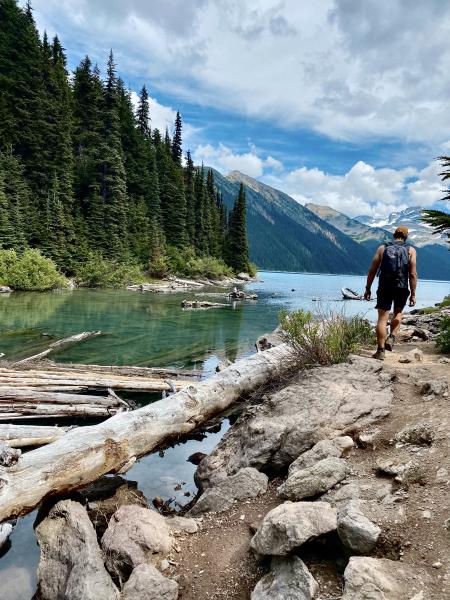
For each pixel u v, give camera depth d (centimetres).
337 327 788
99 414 780
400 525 297
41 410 757
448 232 885
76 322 1944
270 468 500
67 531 399
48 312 2233
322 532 302
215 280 6412
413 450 403
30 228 4200
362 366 637
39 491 421
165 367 1205
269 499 427
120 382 926
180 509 499
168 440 615
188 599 320
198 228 7738
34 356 1217
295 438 494
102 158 5491
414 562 266
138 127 8400
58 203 4391
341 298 4231
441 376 580
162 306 2819
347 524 295
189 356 1362
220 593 318
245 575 326
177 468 608
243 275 7638
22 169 4597
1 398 779
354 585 247
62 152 5016
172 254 6269
